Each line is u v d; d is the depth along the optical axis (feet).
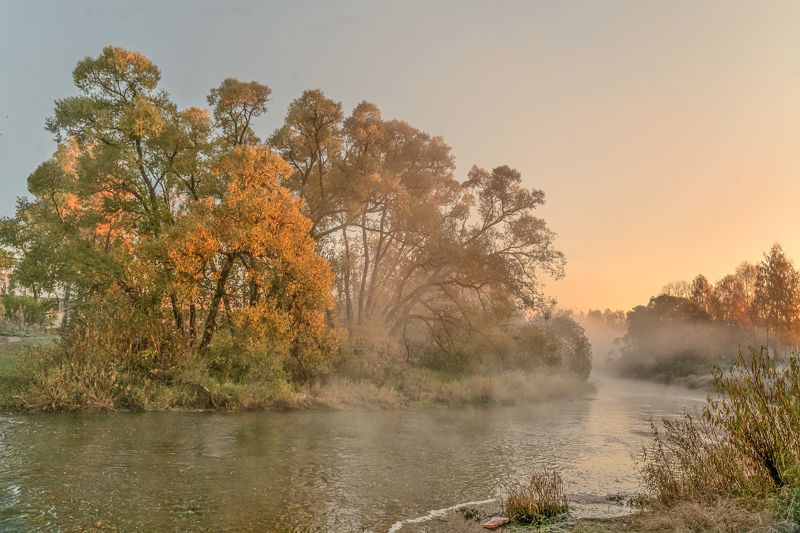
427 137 149.18
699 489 28.66
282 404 82.58
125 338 74.84
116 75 92.43
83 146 95.09
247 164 88.89
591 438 67.41
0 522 26.96
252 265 90.38
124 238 94.02
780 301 224.12
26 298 136.87
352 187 116.57
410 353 144.25
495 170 140.67
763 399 26.61
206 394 77.15
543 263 139.44
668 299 313.94
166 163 92.73
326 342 99.66
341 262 122.93
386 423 74.69
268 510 31.71
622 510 32.30
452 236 135.74
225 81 105.19
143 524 28.09
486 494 37.60
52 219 91.04
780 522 21.45
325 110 114.21
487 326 142.31
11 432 49.24
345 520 30.50
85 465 39.29
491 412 99.45
